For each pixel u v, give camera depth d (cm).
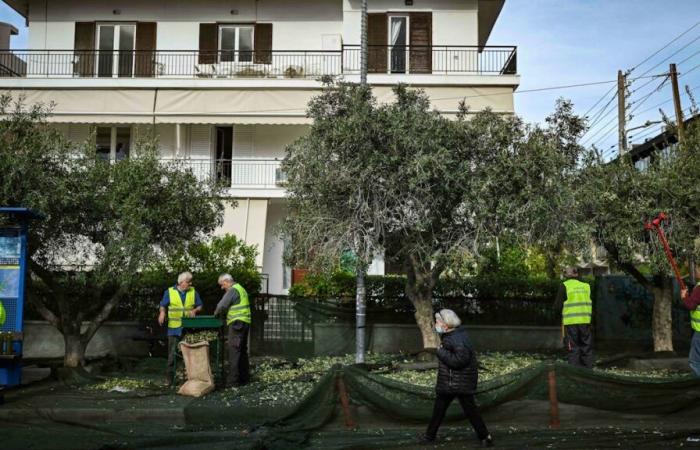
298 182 1216
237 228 2184
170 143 2359
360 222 1189
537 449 767
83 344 1280
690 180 1273
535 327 1641
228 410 930
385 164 1160
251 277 1609
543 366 904
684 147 1324
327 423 888
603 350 1612
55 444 807
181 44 2414
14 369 1051
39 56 2384
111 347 1552
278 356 1530
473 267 1209
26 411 956
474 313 1670
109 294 1528
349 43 2352
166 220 1258
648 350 1576
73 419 953
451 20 2364
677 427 883
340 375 895
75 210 1186
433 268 1312
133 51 2311
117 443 798
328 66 2358
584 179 1246
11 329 1065
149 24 2416
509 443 797
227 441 820
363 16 1359
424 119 1183
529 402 898
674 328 1722
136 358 1411
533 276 1797
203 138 2362
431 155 1128
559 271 1797
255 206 2209
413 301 1351
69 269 1345
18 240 1079
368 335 1588
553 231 1173
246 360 1164
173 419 953
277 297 1581
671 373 1248
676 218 1266
